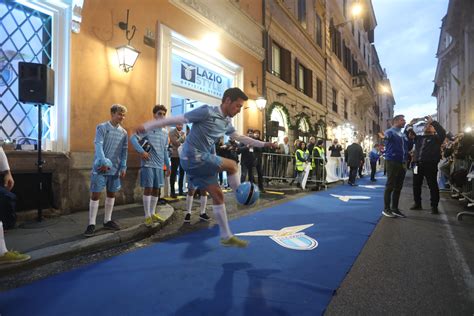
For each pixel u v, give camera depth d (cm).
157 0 723
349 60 2698
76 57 552
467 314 225
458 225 514
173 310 226
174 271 302
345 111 2627
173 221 524
